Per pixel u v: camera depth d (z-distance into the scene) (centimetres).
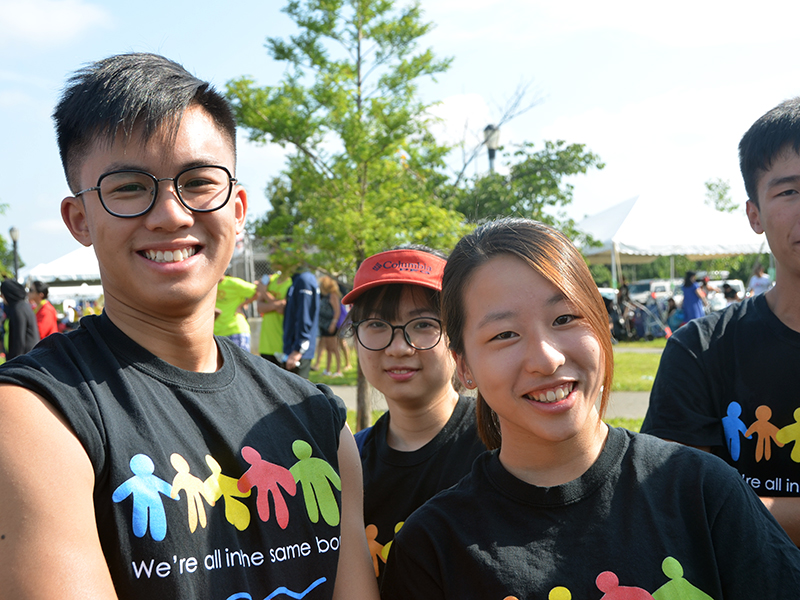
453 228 659
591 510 144
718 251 1800
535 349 142
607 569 137
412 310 219
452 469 210
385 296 221
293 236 652
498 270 149
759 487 198
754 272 1619
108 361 132
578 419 143
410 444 223
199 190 138
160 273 134
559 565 139
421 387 217
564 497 145
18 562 106
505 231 157
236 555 128
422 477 212
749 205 215
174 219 132
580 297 145
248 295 829
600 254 2036
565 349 143
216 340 156
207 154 138
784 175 195
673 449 153
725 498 143
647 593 134
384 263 222
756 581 135
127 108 131
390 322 219
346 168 645
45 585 105
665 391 213
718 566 138
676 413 208
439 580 147
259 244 844
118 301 139
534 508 146
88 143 135
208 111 143
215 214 140
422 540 151
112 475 119
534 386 142
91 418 121
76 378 125
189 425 134
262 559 131
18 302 948
